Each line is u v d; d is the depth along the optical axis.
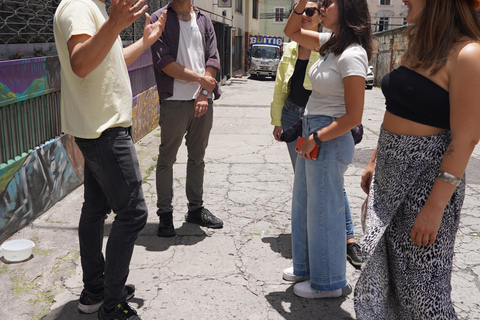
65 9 1.94
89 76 2.02
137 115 6.79
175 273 2.85
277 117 3.27
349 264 3.03
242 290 2.67
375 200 1.83
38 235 3.31
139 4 1.80
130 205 2.16
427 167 1.69
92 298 2.39
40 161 3.67
